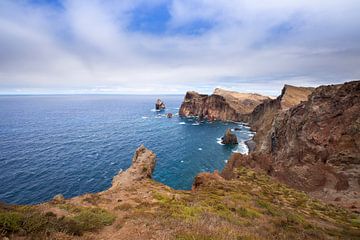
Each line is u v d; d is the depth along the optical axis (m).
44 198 49.19
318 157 51.41
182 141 106.06
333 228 19.89
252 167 56.25
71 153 83.25
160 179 62.53
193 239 9.27
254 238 10.98
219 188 30.98
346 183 41.72
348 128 50.47
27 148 89.06
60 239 9.66
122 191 25.88
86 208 16.98
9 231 9.40
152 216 14.55
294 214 21.92
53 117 194.12
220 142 105.25
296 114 69.00
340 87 59.38
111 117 195.25
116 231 11.69
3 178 58.91
